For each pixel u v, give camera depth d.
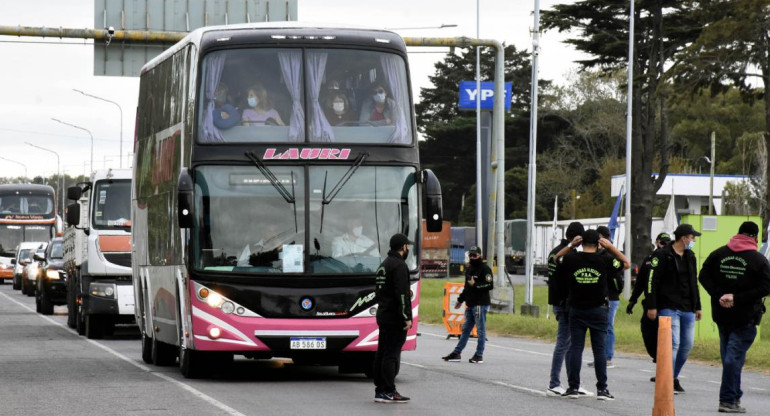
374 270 27.88
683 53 91.06
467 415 22.16
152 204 33.84
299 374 31.28
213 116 28.19
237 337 27.41
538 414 22.44
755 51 91.19
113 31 51.56
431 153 161.88
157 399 24.50
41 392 25.94
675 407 24.73
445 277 139.88
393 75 28.91
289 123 28.27
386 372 24.11
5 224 114.50
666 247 28.06
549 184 161.75
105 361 35.19
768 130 94.25
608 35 95.50
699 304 28.06
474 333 47.34
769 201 95.00
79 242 47.72
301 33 28.86
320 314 27.56
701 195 158.62
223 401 24.17
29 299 85.69
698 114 181.75
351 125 28.42
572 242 25.89
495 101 59.41
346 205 28.06
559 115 160.12
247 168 27.98
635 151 102.56
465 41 53.75
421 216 28.55
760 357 36.94
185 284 28.28
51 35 51.53
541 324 51.69
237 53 28.55
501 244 61.00
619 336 46.09
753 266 23.59
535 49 66.31
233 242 27.72
